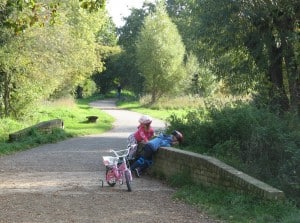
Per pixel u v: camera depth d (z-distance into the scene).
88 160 15.89
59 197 9.58
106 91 96.88
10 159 16.00
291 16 14.39
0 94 28.19
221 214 8.05
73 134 24.75
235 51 16.78
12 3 12.72
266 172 10.57
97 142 21.72
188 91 53.44
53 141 21.80
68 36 28.56
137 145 13.06
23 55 25.91
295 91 15.01
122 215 8.08
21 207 8.57
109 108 52.09
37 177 12.33
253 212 8.02
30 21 12.60
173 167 11.89
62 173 13.10
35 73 27.72
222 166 9.86
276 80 15.86
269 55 15.56
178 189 10.78
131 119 36.53
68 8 28.78
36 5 12.74
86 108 48.03
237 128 12.77
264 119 12.30
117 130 28.66
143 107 52.16
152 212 8.36
